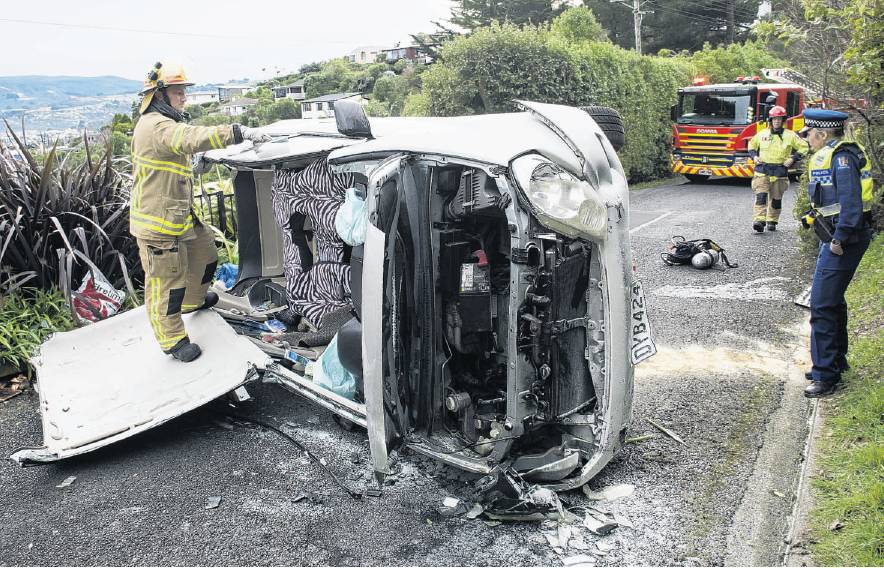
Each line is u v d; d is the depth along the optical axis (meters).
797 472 3.79
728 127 15.91
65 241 5.54
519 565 3.12
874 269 6.74
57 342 5.27
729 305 6.73
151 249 4.50
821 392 4.64
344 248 4.68
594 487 3.71
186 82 4.42
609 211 3.42
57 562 3.27
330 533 3.40
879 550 3.01
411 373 3.61
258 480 3.92
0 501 3.82
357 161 3.85
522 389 3.37
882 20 5.89
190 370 4.64
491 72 14.25
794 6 7.62
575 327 3.46
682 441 4.16
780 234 9.95
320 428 4.55
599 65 16.06
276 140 4.27
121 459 4.23
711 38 43.22
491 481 3.48
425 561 3.17
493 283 3.58
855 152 4.38
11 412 4.93
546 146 3.41
